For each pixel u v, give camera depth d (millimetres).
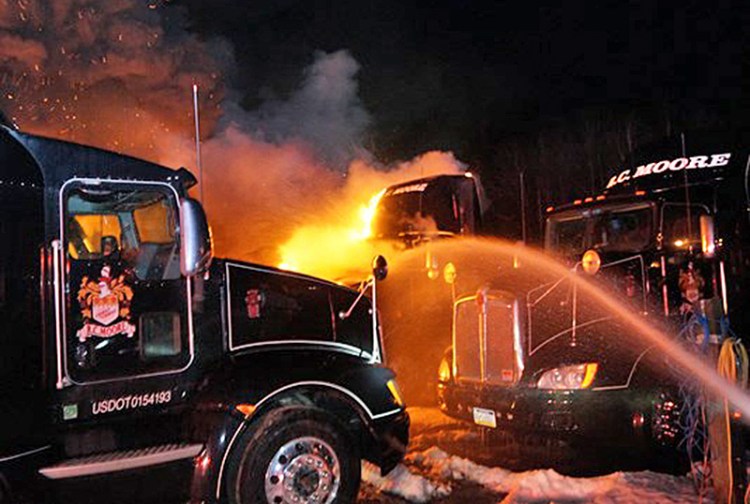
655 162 7523
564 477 5508
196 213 4461
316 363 4906
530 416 5988
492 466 6309
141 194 4625
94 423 4391
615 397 5852
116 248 4520
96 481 4324
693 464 5508
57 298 4246
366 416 4984
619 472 5602
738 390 4254
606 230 7469
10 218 4133
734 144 7117
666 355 6055
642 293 6566
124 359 4465
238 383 4598
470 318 6586
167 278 4672
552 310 6301
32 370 4145
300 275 5219
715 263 6711
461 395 6566
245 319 4918
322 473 4758
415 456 6383
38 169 4281
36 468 4160
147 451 4477
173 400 4641
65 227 4324
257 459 4570
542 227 8492
